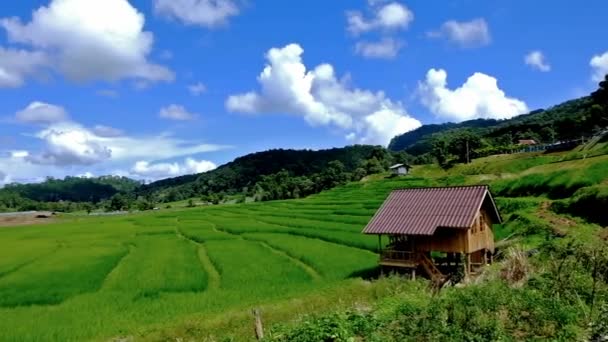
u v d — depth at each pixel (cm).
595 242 2320
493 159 10781
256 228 6644
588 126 11238
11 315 2825
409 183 10512
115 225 9175
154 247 5678
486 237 3666
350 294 2689
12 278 3922
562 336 1432
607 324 1412
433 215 3425
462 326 1575
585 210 4100
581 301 1686
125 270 4200
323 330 1638
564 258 2070
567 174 5603
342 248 4697
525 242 3628
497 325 1535
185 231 6975
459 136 12838
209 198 19425
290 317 2356
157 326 2308
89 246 6041
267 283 3338
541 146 10456
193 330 2220
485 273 2411
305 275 3534
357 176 16738
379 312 1895
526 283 1980
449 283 2595
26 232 8706
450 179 9306
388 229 3447
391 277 3059
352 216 7119
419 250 3484
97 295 3253
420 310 1755
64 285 3566
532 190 5847
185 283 3438
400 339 1561
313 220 7144
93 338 2266
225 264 4097
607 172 5141
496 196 6384
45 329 2477
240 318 2327
